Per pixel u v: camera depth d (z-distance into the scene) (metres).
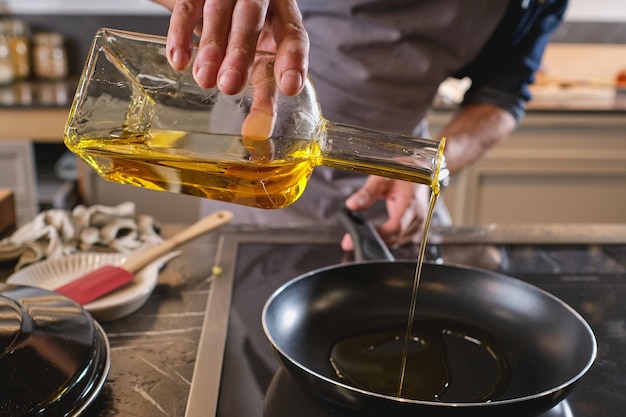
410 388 0.55
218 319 0.63
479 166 2.02
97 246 0.80
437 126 1.96
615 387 0.54
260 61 0.50
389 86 1.06
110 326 0.62
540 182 2.05
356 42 1.03
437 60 1.06
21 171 1.86
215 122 0.50
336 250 0.81
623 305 0.69
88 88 0.49
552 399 0.46
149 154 0.49
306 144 0.51
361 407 0.46
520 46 1.14
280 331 0.59
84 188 1.88
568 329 0.58
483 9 1.03
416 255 0.81
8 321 0.48
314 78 1.07
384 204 1.07
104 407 0.50
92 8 2.22
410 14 1.02
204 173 0.50
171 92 0.51
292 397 0.52
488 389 0.55
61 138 1.86
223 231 0.85
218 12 0.45
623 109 2.00
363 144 0.52
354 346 0.60
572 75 2.41
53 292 0.55
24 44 2.17
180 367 0.56
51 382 0.45
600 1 2.33
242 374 0.55
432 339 0.62
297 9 0.50
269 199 0.53
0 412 0.42
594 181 2.07
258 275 0.74
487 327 0.63
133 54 0.51
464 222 2.07
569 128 2.01
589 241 0.86
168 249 0.73
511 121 1.15
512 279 0.64
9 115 1.82
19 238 0.78
